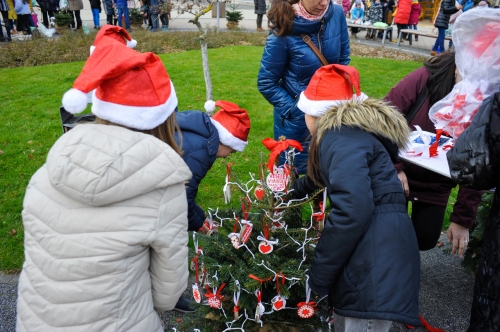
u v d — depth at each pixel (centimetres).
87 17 1712
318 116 210
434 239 276
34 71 883
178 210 156
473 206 243
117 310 148
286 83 323
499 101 158
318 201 259
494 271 166
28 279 153
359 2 1412
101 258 143
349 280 185
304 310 210
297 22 301
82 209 145
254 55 1032
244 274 211
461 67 220
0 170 473
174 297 165
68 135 147
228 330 228
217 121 239
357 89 204
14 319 281
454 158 175
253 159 504
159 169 146
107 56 149
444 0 1110
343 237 174
